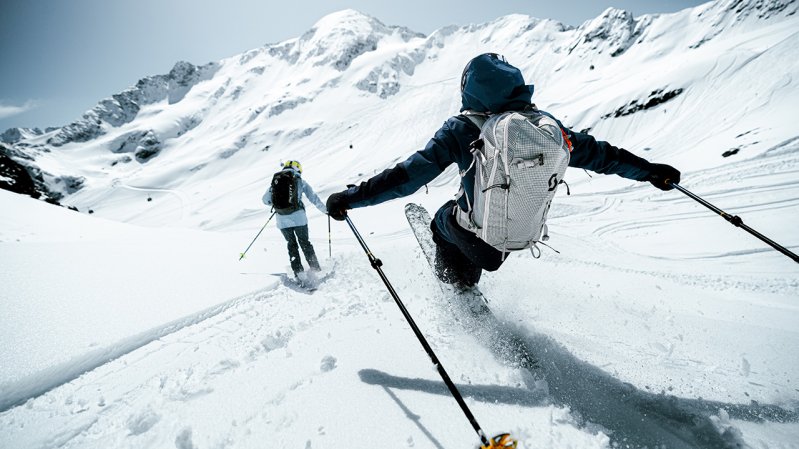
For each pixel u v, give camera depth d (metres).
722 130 31.39
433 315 2.86
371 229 16.33
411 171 1.94
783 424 1.66
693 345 2.46
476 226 1.97
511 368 2.09
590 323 2.84
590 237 11.02
